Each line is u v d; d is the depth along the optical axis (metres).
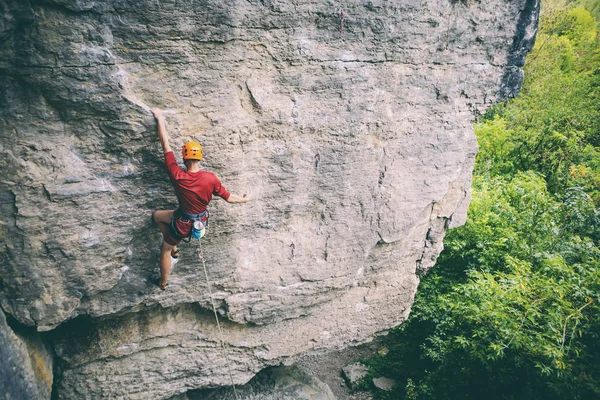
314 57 5.12
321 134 5.50
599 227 10.38
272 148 5.27
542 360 6.77
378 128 5.84
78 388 5.56
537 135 16.17
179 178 4.23
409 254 7.13
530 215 10.97
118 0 4.01
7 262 4.35
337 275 6.34
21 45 3.80
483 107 6.63
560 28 28.45
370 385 9.24
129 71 4.32
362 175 5.96
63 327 5.30
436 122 6.27
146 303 5.36
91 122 4.32
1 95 3.93
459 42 5.95
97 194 4.50
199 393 7.05
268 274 5.86
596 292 7.07
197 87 4.64
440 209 7.04
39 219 4.33
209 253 5.39
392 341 10.36
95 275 4.78
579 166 15.32
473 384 8.00
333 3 4.95
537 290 7.52
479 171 15.34
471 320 7.80
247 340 6.32
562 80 18.92
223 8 4.40
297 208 5.76
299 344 6.75
